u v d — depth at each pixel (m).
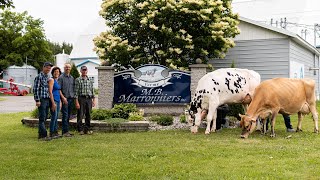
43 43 56.09
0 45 54.16
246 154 8.37
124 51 17.83
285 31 18.94
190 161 7.70
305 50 23.92
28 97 39.94
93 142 10.06
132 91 15.78
